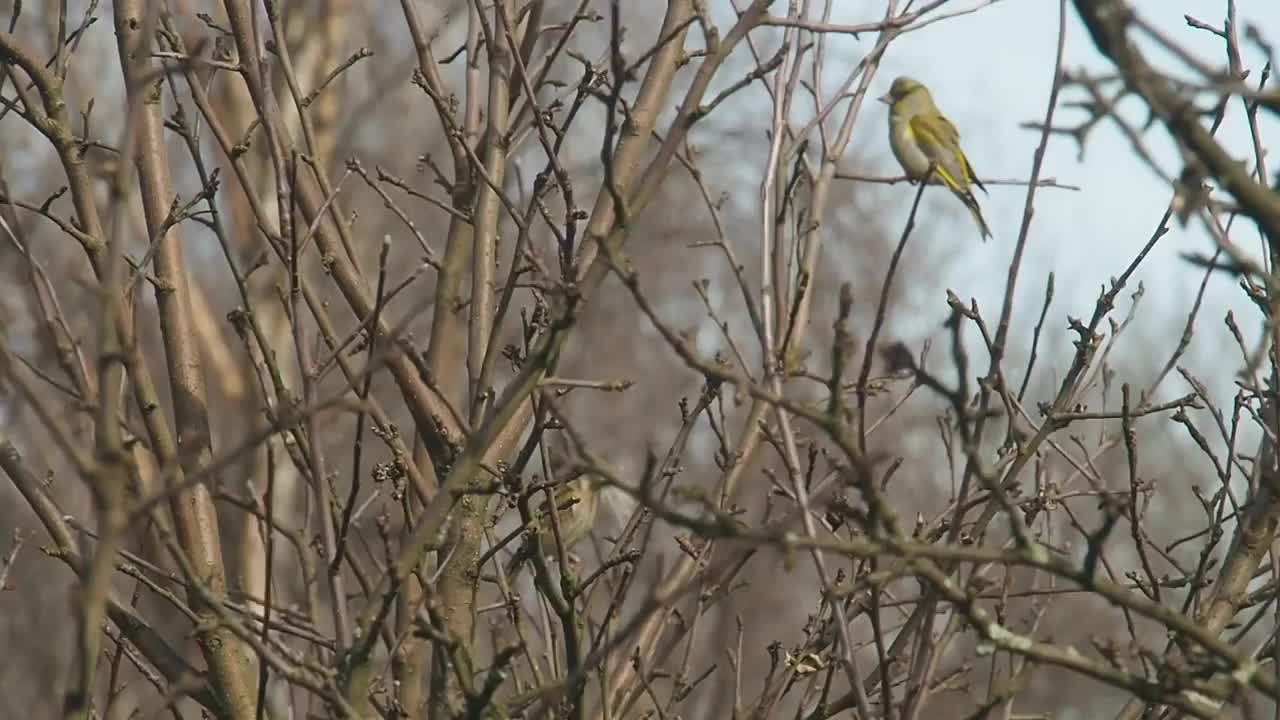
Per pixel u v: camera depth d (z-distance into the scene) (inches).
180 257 425.4
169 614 661.3
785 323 382.6
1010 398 369.1
